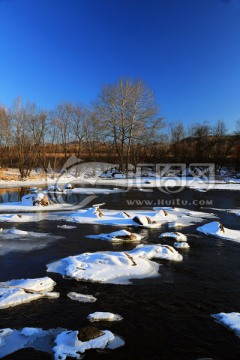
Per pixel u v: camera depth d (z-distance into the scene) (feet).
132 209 65.21
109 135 159.22
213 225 46.16
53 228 47.70
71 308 23.03
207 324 21.22
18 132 139.33
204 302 24.34
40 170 157.69
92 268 30.07
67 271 29.40
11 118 155.94
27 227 48.24
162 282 27.91
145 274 29.58
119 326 20.84
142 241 41.04
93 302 24.04
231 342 19.31
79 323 21.11
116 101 155.84
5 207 64.95
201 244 40.04
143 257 33.86
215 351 18.47
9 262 32.50
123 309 23.07
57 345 18.53
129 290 26.17
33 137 140.46
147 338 19.58
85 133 174.81
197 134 189.98
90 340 18.89
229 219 56.03
